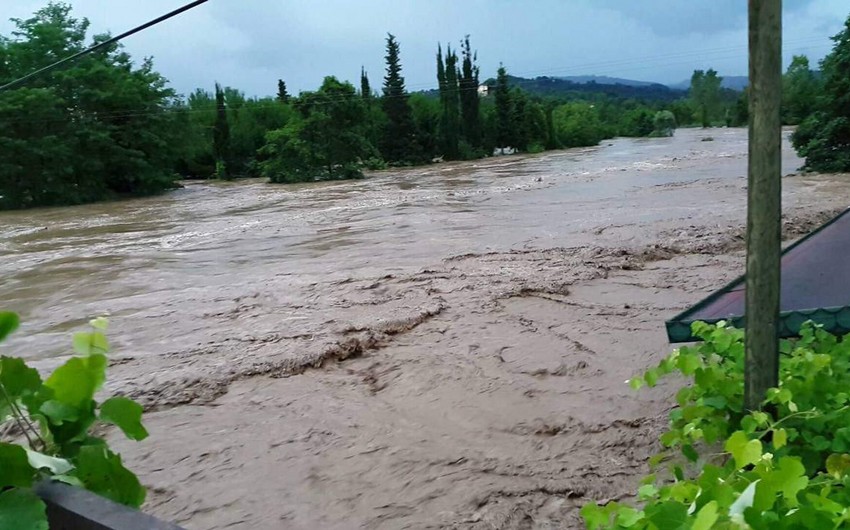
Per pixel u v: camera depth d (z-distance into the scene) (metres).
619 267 11.51
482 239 15.28
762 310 3.42
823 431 3.48
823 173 26.41
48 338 9.36
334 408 6.34
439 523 4.46
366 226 18.58
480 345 7.88
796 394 3.51
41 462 1.84
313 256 14.41
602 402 6.21
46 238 21.25
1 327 2.10
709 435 3.70
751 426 3.22
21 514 1.61
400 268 12.37
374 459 5.35
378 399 6.52
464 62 58.78
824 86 27.16
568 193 24.64
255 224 20.84
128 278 13.20
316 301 10.23
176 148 40.31
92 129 36.19
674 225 15.55
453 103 57.28
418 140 54.09
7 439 4.83
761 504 1.92
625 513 2.27
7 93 34.50
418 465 5.22
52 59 37.22
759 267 3.39
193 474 5.25
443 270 11.93
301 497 4.87
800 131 27.66
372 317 9.03
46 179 34.53
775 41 3.17
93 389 2.19
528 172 37.56
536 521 4.45
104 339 2.26
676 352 4.01
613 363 7.18
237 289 11.48
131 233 21.05
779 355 3.83
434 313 9.17
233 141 53.84
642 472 4.96
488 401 6.34
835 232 5.24
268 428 5.98
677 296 9.71
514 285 10.41
